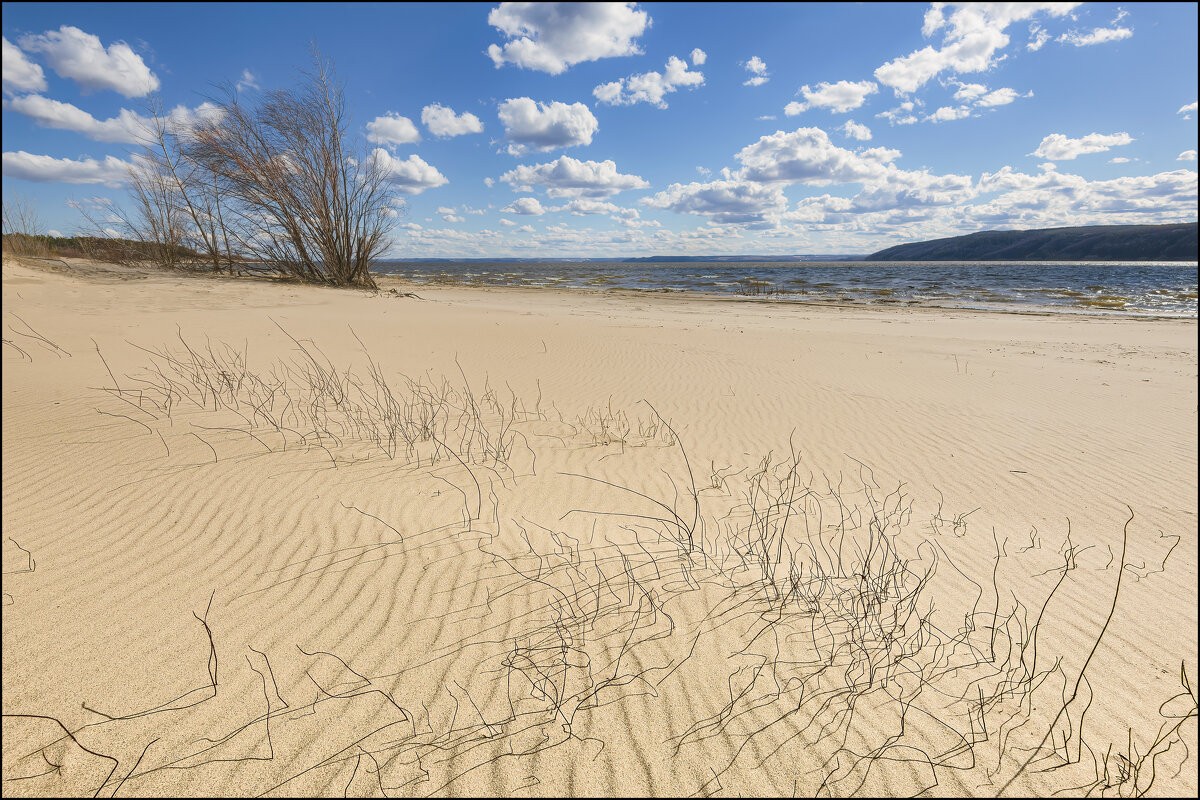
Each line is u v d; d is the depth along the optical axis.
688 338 12.88
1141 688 2.53
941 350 12.27
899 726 2.29
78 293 14.20
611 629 2.85
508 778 2.03
